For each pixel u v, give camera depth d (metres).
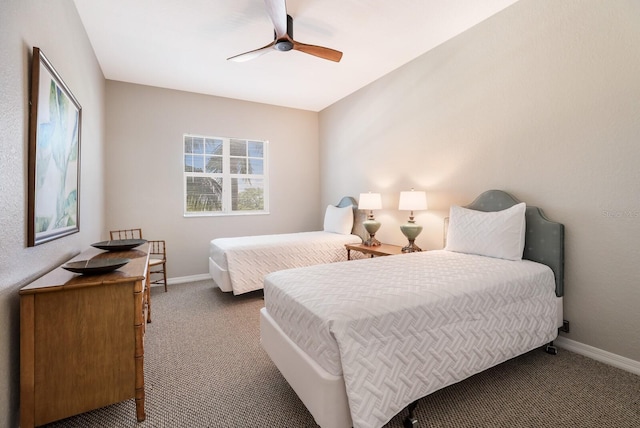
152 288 3.83
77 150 2.20
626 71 1.88
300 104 4.86
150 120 4.00
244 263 3.21
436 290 1.56
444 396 1.64
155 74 3.64
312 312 1.37
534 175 2.36
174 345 2.29
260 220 4.78
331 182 4.92
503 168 2.56
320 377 1.23
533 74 2.35
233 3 2.35
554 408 1.54
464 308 1.57
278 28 2.22
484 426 1.41
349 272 1.89
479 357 1.58
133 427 1.44
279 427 1.44
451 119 2.99
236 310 3.05
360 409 1.16
